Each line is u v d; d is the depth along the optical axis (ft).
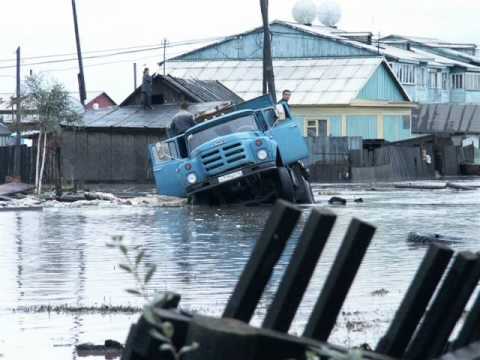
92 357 32.99
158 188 113.60
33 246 67.31
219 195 107.65
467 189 158.71
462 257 24.39
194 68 273.13
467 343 25.76
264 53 170.19
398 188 162.71
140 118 188.55
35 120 140.36
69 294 45.80
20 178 170.60
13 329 37.52
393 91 266.16
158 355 19.98
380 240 67.67
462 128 291.38
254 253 21.58
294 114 254.47
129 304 42.73
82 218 93.71
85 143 182.19
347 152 207.72
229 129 109.09
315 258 21.81
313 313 22.35
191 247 64.90
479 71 330.13
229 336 18.53
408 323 23.77
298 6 296.10
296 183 109.91
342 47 270.26
